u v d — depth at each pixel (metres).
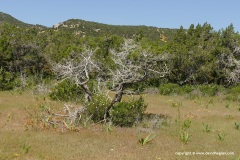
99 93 16.53
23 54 35.62
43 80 30.11
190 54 32.97
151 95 28.31
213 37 39.22
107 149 10.94
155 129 14.75
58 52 37.22
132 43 23.20
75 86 22.02
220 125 16.14
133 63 17.33
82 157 9.88
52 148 10.63
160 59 19.00
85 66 16.39
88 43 35.25
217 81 33.38
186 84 32.28
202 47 34.53
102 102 15.50
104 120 15.19
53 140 11.77
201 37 40.03
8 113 17.16
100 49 30.98
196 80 33.44
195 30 41.28
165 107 21.89
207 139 13.10
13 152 9.93
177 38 41.25
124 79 15.97
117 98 15.95
